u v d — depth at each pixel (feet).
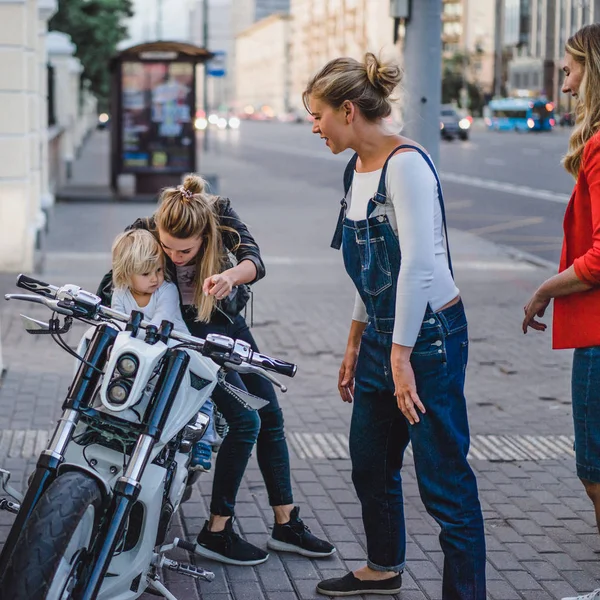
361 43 343.05
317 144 167.94
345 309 32.19
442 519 11.39
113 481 10.34
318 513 15.75
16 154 35.83
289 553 14.19
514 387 23.93
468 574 11.39
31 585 8.86
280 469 14.12
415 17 35.76
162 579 13.14
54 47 94.94
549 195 74.13
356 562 14.01
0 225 36.14
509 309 32.76
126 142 63.41
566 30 187.21
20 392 21.80
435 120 36.24
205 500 16.06
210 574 11.73
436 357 11.12
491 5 268.21
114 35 127.54
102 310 10.64
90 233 47.65
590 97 11.84
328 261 41.39
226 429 13.48
